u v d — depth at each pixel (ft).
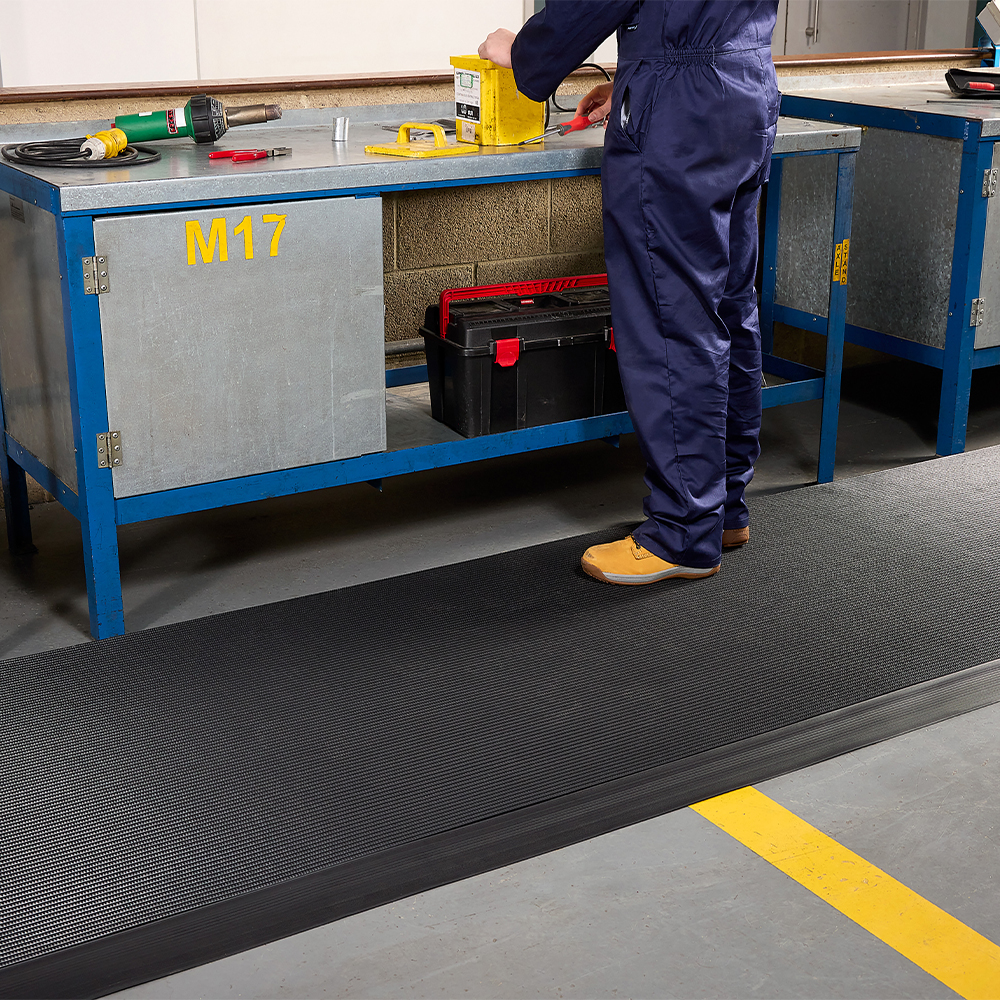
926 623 7.02
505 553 8.07
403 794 5.39
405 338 10.12
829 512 8.75
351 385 7.28
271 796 5.36
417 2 15.94
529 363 8.23
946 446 10.13
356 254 7.00
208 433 6.86
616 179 6.86
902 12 19.53
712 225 6.78
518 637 6.86
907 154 9.96
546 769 5.59
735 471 7.97
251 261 6.66
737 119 6.63
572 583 7.59
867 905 4.77
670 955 4.49
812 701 6.19
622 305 7.11
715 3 6.41
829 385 9.33
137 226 6.25
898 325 10.41
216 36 14.69
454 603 7.31
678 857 5.07
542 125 7.84
